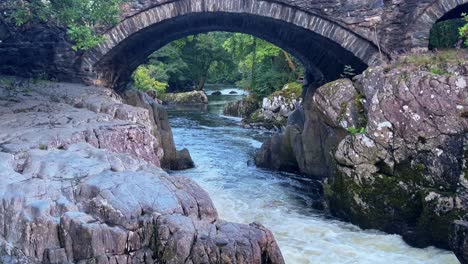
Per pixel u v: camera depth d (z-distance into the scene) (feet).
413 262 24.03
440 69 31.71
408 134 28.02
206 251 14.75
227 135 65.67
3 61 50.72
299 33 46.85
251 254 15.02
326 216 31.30
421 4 38.81
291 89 72.59
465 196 24.97
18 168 18.72
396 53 39.93
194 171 44.16
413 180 27.55
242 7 42.50
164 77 114.01
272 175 42.80
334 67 48.70
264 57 85.46
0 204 16.15
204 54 127.13
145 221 15.43
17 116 28.50
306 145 41.22
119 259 15.14
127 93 51.78
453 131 26.78
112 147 24.03
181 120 80.33
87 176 17.79
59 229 15.52
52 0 43.34
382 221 28.17
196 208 16.70
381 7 40.16
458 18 42.42
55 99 37.04
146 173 18.28
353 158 29.35
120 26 45.03
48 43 48.60
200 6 43.19
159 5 43.93
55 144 21.77
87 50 46.80
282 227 28.89
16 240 15.80
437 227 25.58
